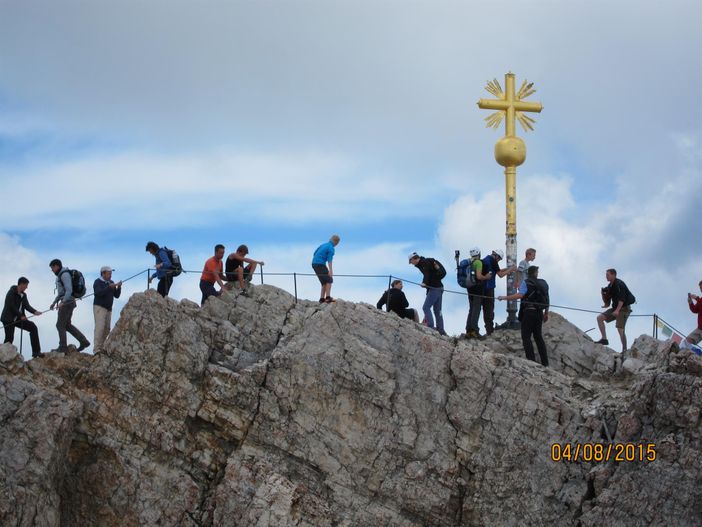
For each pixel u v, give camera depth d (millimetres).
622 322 32969
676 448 28531
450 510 28828
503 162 34875
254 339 30578
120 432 28953
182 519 28406
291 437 29047
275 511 27953
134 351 29703
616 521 28156
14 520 27141
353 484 28812
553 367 32219
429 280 32531
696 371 29141
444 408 29438
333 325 29906
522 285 31844
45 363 29922
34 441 27844
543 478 28906
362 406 29266
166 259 31672
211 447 29141
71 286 31000
